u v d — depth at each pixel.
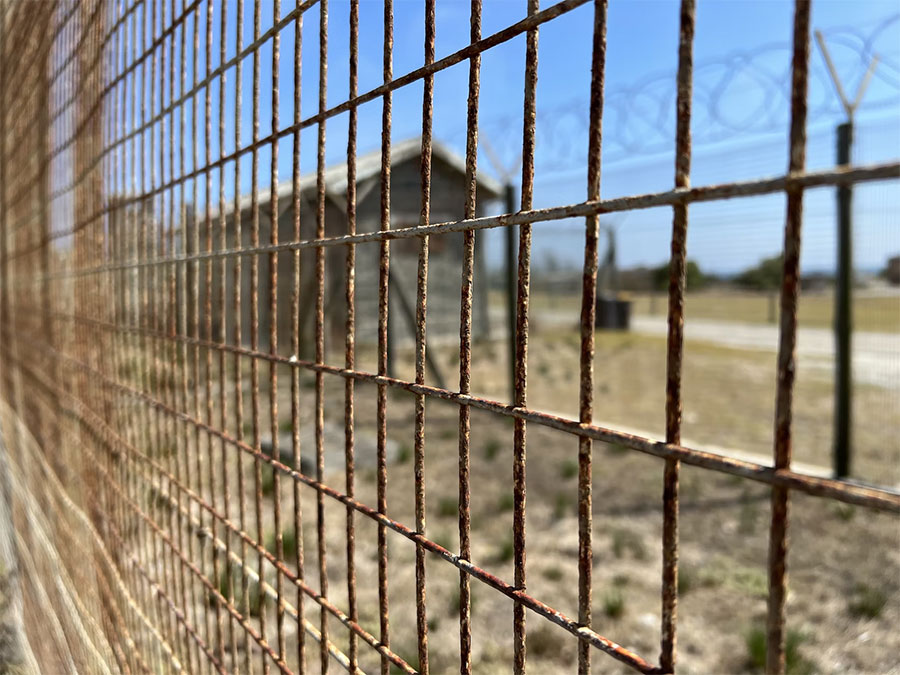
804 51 0.40
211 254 1.19
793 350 0.41
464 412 0.69
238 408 1.13
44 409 2.62
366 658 2.51
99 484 1.84
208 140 1.18
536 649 2.75
